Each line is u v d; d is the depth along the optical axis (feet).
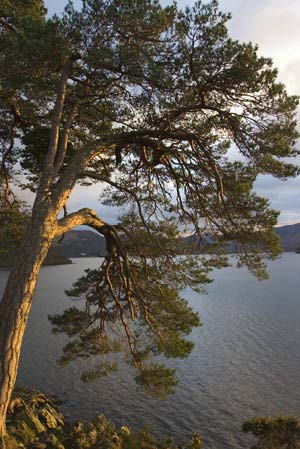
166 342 34.40
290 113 29.22
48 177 29.35
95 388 91.81
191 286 35.45
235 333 144.77
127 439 57.16
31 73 30.42
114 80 30.68
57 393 88.28
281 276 455.22
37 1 39.75
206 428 73.36
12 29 34.47
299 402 83.05
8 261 540.52
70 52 29.60
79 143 40.47
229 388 90.94
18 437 50.11
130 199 38.58
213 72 28.35
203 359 112.57
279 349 121.70
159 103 29.58
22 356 115.44
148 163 34.42
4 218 46.65
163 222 36.73
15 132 43.29
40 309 204.95
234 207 32.53
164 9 28.30
